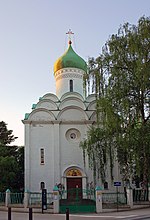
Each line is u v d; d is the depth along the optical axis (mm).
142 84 31438
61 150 43062
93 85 34625
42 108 43844
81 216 26641
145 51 32094
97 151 35844
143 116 32844
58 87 48938
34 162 42312
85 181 41688
